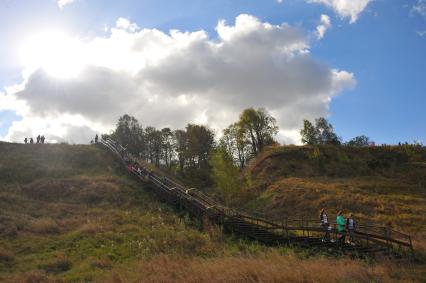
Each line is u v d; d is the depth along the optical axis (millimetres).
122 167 48031
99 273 17719
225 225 28391
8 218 27938
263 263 15227
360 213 37281
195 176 65062
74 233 26047
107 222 29312
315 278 13453
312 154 60750
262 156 64812
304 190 45312
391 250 21781
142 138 77188
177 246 23359
